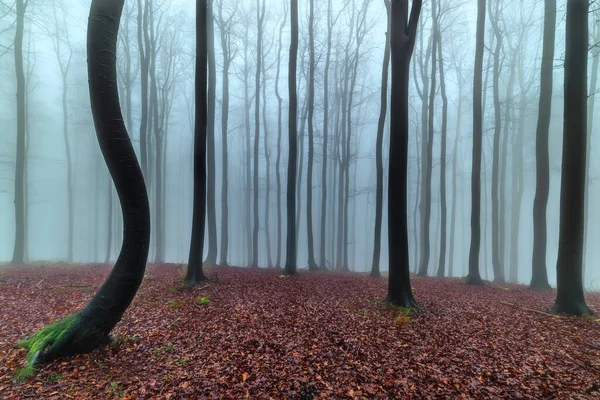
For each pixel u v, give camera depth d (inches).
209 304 315.3
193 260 403.5
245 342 222.7
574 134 298.5
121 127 194.1
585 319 279.0
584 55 295.3
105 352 194.4
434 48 661.3
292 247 556.4
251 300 335.3
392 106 323.0
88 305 199.8
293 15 546.9
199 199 402.9
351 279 536.7
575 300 300.0
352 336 237.9
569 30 300.0
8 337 219.1
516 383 172.2
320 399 158.1
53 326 195.2
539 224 476.4
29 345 192.2
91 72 186.9
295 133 559.8
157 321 260.7
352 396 160.4
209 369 184.5
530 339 233.5
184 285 382.0
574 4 296.4
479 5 531.5
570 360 198.2
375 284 480.7
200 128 397.7
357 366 191.0
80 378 167.8
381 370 186.4
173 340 223.1
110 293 198.8
